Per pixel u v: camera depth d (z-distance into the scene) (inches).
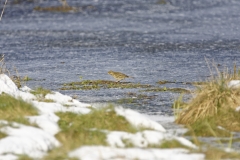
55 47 2977.4
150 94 1606.8
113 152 869.8
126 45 3021.7
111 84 1802.4
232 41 3117.6
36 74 2069.4
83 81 1855.3
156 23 4313.5
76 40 3302.2
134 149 899.4
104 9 5629.9
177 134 1109.7
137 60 2431.1
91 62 2386.8
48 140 957.8
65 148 900.6
